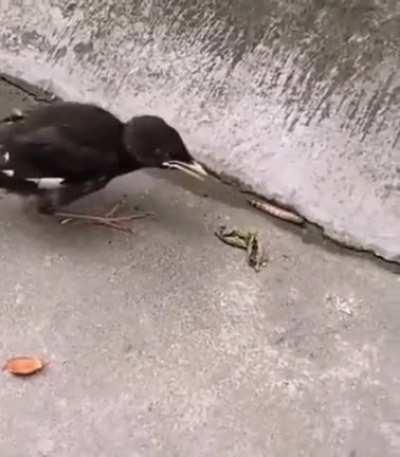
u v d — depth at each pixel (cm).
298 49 82
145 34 87
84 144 74
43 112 76
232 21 84
